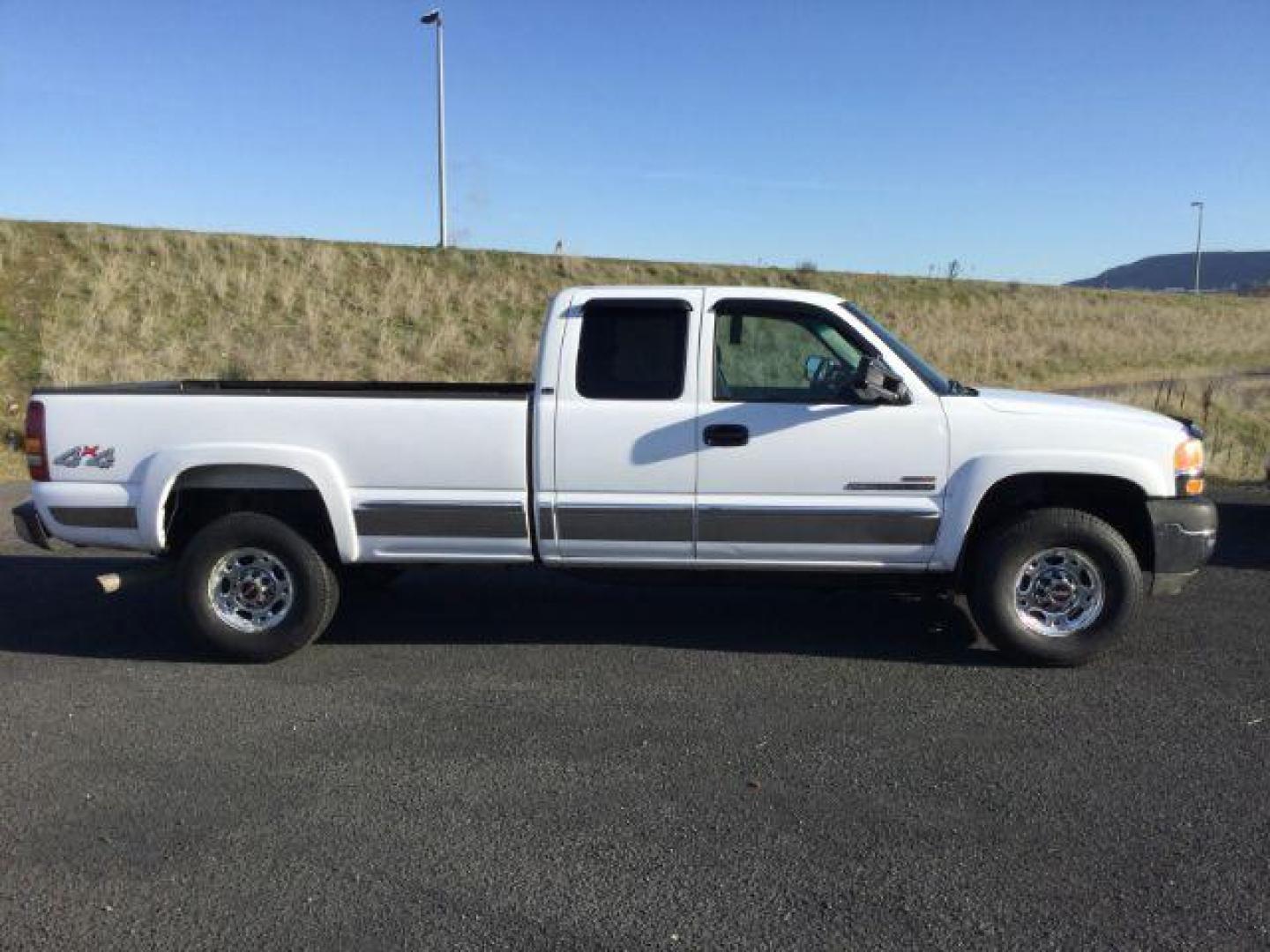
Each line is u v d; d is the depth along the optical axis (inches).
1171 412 720.3
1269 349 1561.3
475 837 157.5
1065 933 131.7
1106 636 226.7
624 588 304.7
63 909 139.0
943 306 1448.1
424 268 1050.1
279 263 973.2
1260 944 129.0
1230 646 244.1
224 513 252.8
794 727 199.2
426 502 234.5
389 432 234.1
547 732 198.1
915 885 143.1
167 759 187.2
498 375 817.5
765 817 163.2
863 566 231.1
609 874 146.8
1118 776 176.7
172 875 147.3
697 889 142.6
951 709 207.6
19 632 267.0
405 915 137.1
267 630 239.9
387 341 854.5
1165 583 227.1
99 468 239.6
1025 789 172.1
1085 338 1401.3
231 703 215.2
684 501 229.9
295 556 238.2
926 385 230.1
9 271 841.5
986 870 146.9
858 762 183.3
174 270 906.1
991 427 224.7
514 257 1154.0
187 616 240.2
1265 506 418.3
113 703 215.9
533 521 235.1
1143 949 128.1
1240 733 194.5
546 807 167.0
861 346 232.5
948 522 226.2
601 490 231.6
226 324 831.1
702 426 228.2
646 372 232.2
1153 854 150.9
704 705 211.3
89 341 746.2
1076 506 239.9
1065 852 151.8
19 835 159.3
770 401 229.5
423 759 186.1
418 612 281.7
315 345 815.1
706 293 232.8
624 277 1189.1
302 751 190.1
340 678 230.5
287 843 156.3
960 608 278.5
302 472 234.7
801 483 227.8
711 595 295.9
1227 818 161.6
